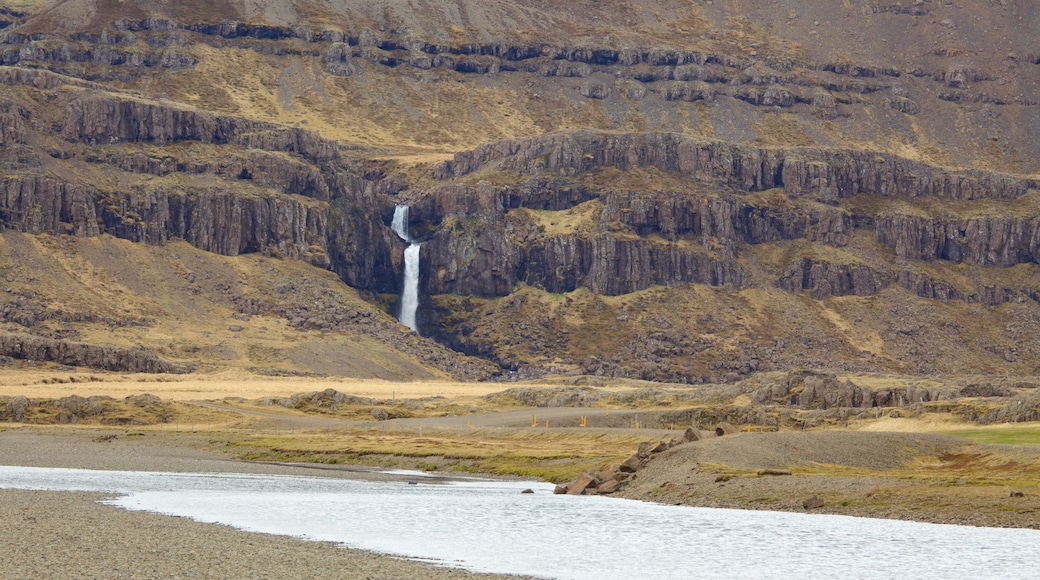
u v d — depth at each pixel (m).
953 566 146.75
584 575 139.75
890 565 147.50
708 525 180.38
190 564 133.38
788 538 167.38
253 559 138.88
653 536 169.12
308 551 148.62
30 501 193.50
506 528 176.88
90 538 149.75
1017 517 181.38
